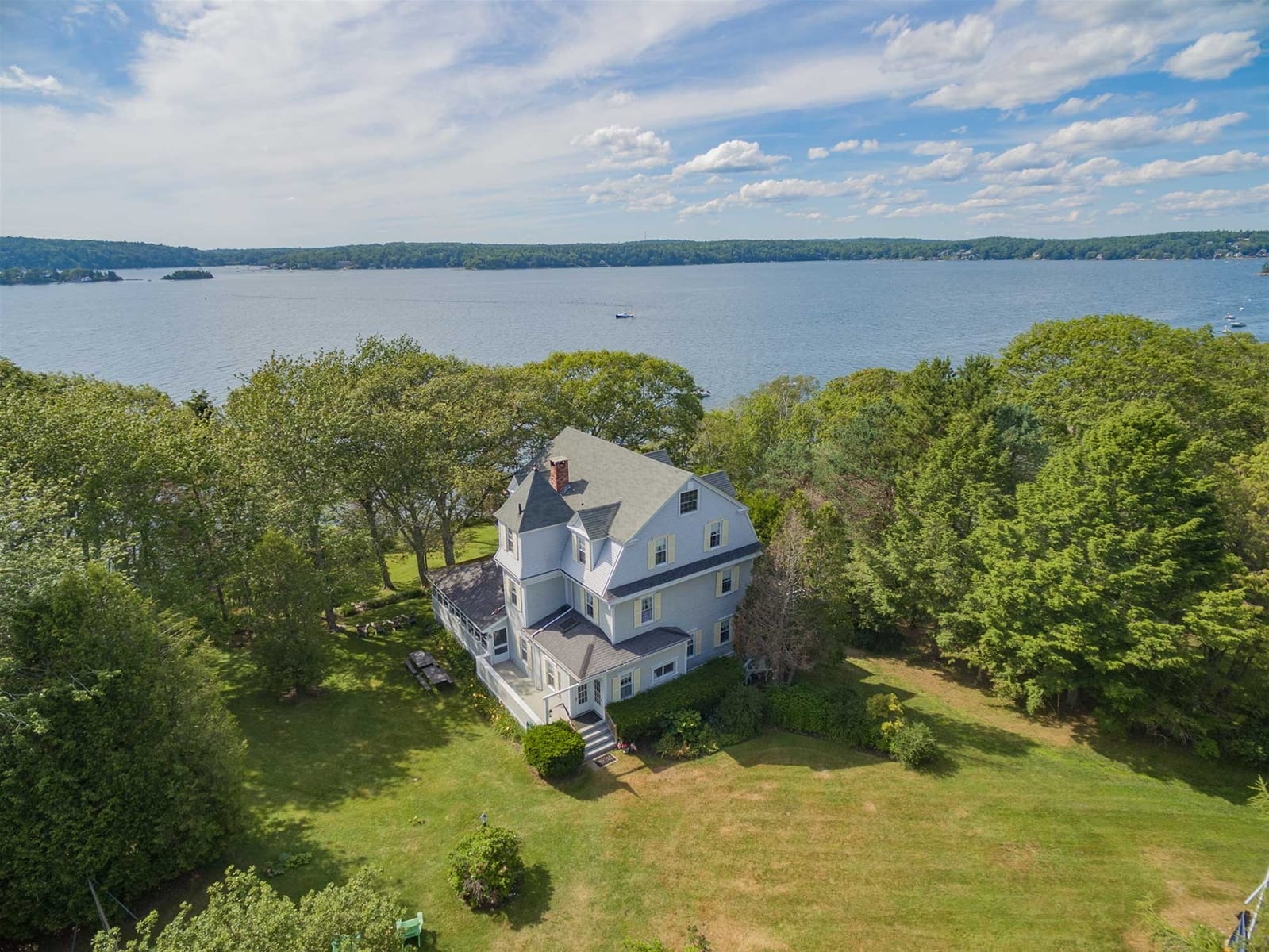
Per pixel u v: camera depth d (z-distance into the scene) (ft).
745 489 171.63
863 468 132.67
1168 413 90.74
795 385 274.16
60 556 64.03
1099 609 85.76
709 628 108.06
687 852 71.82
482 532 181.98
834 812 77.61
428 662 110.93
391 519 136.46
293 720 95.86
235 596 117.60
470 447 126.52
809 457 157.99
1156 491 85.71
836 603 100.17
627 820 76.43
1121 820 76.33
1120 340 161.38
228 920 43.80
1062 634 86.33
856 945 60.90
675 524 98.84
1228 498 95.14
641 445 193.06
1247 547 93.15
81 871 56.90
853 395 239.09
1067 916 63.36
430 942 60.95
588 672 90.17
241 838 72.33
